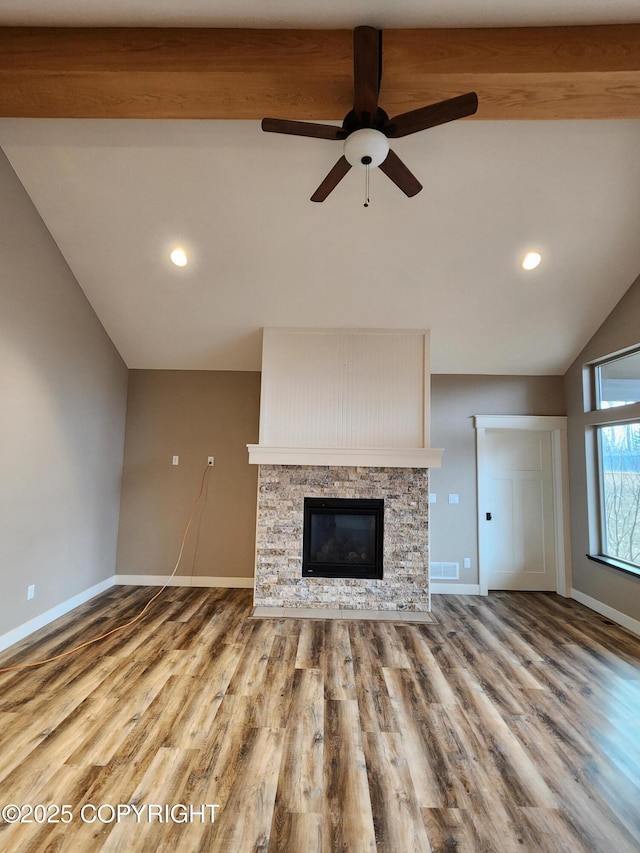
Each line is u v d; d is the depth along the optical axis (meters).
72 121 2.94
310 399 4.41
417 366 4.42
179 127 2.94
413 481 4.29
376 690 2.75
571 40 2.30
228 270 3.93
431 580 4.82
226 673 2.92
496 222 3.44
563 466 4.87
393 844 1.66
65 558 3.97
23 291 3.38
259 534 4.26
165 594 4.59
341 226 3.52
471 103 1.87
